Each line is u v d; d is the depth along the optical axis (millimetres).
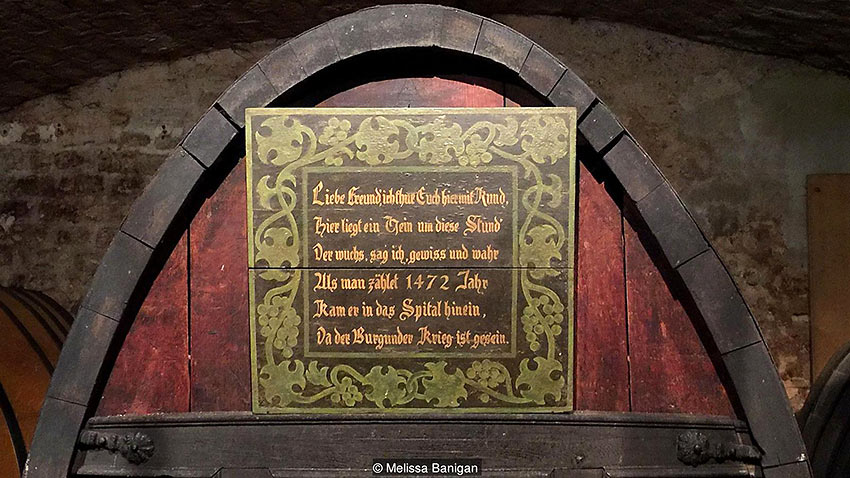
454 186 1290
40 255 2055
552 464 1299
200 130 1301
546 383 1293
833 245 1989
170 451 1311
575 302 1328
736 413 1312
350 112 1293
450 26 1291
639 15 1957
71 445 1289
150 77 2070
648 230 1330
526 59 1291
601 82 2035
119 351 1336
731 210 2020
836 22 1776
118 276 1299
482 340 1293
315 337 1300
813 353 1979
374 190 1291
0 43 1844
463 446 1299
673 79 2037
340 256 1294
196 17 1889
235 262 1343
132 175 2064
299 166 1294
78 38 1882
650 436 1308
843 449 1492
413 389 1297
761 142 2025
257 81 1298
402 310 1294
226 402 1332
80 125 2068
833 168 2014
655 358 1325
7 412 1511
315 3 1847
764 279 2006
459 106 1325
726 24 1908
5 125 2068
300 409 1301
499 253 1290
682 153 2027
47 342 1695
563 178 1286
